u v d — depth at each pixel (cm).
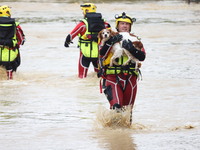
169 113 1401
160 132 1186
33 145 1077
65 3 6200
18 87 1819
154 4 6347
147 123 1288
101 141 1101
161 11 5588
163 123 1288
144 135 1153
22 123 1296
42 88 1797
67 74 2105
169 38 3288
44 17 4694
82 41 2020
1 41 1961
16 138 1140
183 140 1099
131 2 6538
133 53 1186
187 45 2941
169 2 6712
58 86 1838
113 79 1215
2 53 1980
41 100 1593
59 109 1464
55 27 3878
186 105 1503
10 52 1981
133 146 1054
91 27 1992
